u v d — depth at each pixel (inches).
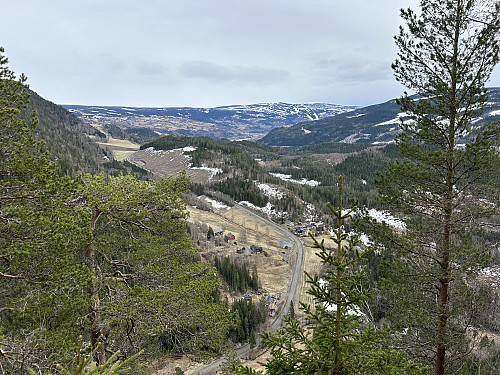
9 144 363.6
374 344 233.0
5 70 367.2
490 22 400.5
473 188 434.0
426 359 434.9
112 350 454.6
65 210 393.7
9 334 334.3
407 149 461.7
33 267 327.3
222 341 441.1
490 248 418.0
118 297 422.0
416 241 448.5
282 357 237.8
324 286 231.3
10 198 351.6
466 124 428.5
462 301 411.8
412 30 440.5
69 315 364.2
